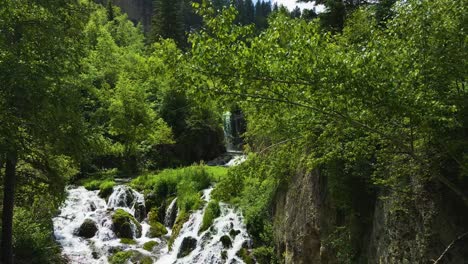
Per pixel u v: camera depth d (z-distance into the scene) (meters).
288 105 5.22
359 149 6.38
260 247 13.05
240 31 4.66
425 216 5.98
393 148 6.07
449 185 5.21
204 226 14.85
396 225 6.59
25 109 8.56
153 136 27.31
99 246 15.34
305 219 9.98
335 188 8.61
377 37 5.46
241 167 7.49
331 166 8.68
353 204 8.38
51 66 9.02
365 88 4.33
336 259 8.62
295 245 10.38
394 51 4.77
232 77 4.65
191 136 30.61
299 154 8.36
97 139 11.24
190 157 30.39
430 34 4.52
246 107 6.14
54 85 9.23
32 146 10.05
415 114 4.53
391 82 4.34
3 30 8.73
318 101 4.75
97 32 38.03
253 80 4.66
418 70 4.43
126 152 26.86
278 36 4.75
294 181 11.14
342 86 4.33
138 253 14.90
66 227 16.47
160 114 31.58
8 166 10.10
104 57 35.69
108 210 18.03
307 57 4.47
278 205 12.52
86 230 16.30
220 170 20.88
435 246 5.72
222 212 15.24
